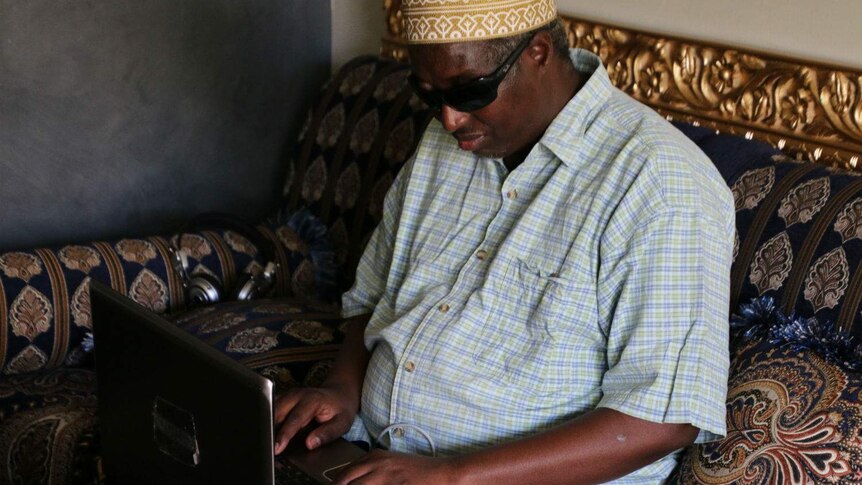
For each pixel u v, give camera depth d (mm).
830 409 1414
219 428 1304
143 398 1463
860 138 1881
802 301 1629
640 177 1501
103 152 2664
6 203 2547
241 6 2805
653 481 1595
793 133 1981
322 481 1543
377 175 2525
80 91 2582
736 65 2061
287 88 2984
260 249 2514
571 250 1553
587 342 1576
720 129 2104
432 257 1742
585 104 1609
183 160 2814
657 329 1474
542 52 1585
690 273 1476
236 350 2037
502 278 1615
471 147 1645
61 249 2268
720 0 2115
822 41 1965
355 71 2725
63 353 2221
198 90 2787
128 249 2340
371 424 1752
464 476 1452
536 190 1649
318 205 2693
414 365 1646
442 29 1517
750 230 1753
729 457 1488
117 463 1605
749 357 1616
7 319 2127
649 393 1455
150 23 2652
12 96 2488
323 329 2152
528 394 1575
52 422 1951
